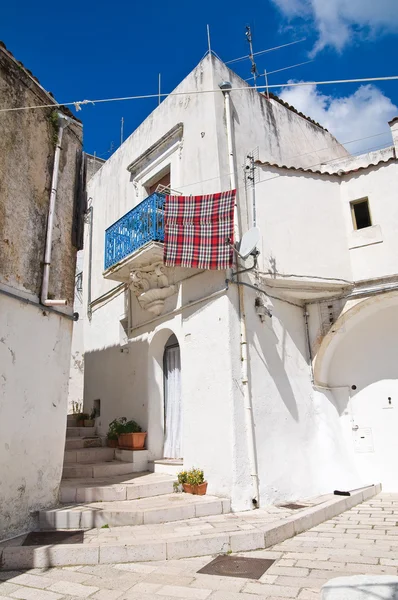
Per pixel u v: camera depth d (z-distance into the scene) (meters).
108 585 4.71
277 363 8.96
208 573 4.95
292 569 4.92
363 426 9.78
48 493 6.90
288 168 9.69
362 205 9.85
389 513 7.61
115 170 13.44
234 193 8.52
